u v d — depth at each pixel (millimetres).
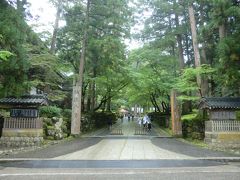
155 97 36438
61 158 11578
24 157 11594
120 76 27844
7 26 12570
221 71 14734
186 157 12023
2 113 17656
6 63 12945
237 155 12508
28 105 15758
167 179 8039
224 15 14797
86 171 9195
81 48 23484
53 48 22984
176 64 27219
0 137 15750
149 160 11305
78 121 21156
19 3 14758
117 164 10469
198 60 19609
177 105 21500
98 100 42438
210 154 12836
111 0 21078
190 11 20453
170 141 18422
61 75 26219
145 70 28266
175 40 24969
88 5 21750
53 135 17812
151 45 25188
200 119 19359
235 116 15969
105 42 21422
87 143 16906
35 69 21297
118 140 18688
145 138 20203
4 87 13898
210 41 19625
